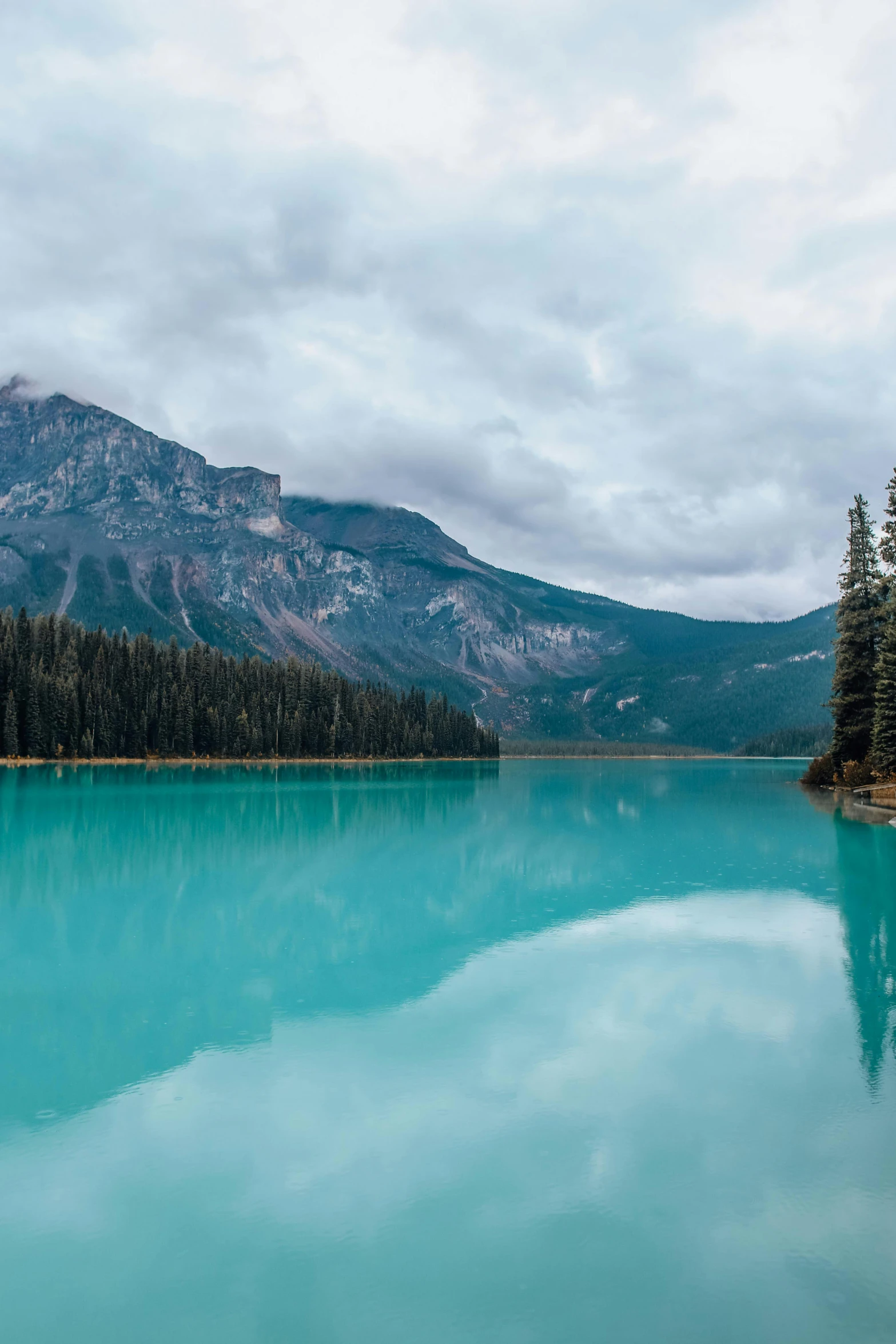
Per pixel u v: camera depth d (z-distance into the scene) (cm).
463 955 2284
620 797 8844
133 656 16788
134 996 1961
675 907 2839
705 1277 949
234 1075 1511
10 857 4147
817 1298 919
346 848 4500
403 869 3781
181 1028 1745
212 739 16412
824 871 3528
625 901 2950
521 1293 931
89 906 3003
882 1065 1507
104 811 6481
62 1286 953
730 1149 1224
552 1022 1750
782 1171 1166
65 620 17625
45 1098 1416
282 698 18850
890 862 3769
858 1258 983
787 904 2853
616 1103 1368
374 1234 1038
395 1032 1702
